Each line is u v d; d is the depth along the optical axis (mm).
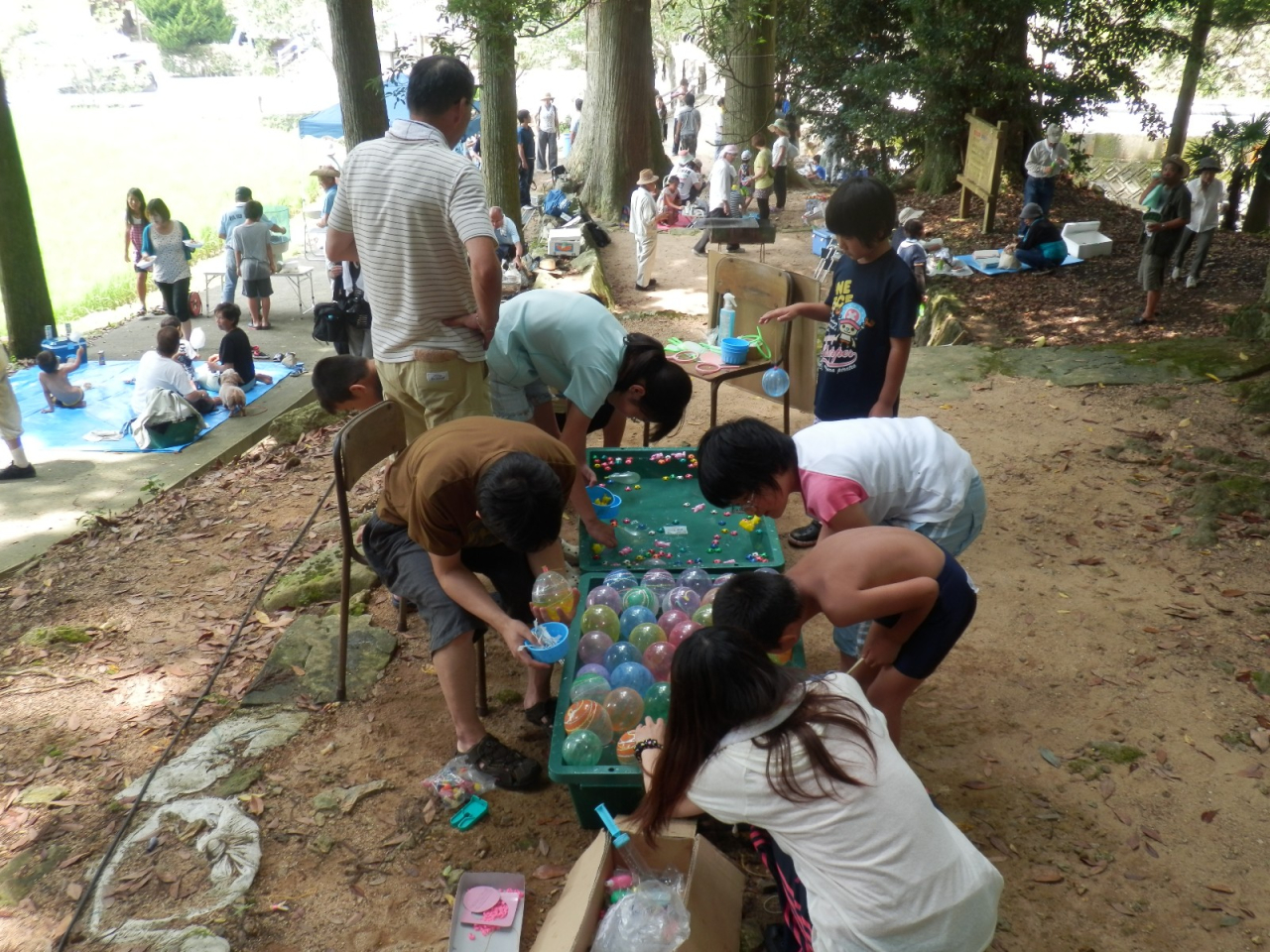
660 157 19344
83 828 3424
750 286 5906
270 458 7395
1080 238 12570
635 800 3115
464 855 3248
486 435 3264
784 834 2264
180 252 13734
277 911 3051
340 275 8633
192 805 3457
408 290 3916
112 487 8523
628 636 3611
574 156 20234
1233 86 24609
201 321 14484
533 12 9133
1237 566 4758
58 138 39250
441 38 9547
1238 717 3764
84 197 27438
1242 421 6352
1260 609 4406
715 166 15641
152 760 3764
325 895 3105
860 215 4203
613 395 4172
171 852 3273
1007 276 11945
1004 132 13625
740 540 4344
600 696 3262
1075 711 3832
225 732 3834
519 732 3797
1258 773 3490
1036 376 7379
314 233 17562
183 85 54844
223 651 4461
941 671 4086
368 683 4094
